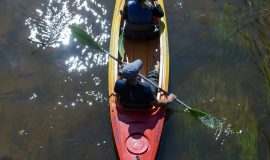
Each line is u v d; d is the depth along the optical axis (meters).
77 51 7.96
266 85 7.44
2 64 7.81
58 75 7.68
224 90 7.42
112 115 6.53
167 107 7.17
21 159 6.73
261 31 8.15
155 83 6.86
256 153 6.66
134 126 6.39
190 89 7.44
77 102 7.33
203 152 6.70
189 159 6.63
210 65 7.74
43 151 6.81
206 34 8.12
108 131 6.98
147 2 7.00
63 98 7.39
